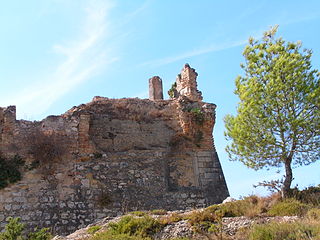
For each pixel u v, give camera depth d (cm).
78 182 2648
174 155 2984
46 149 2625
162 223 2047
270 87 2289
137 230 1995
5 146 2581
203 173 2962
